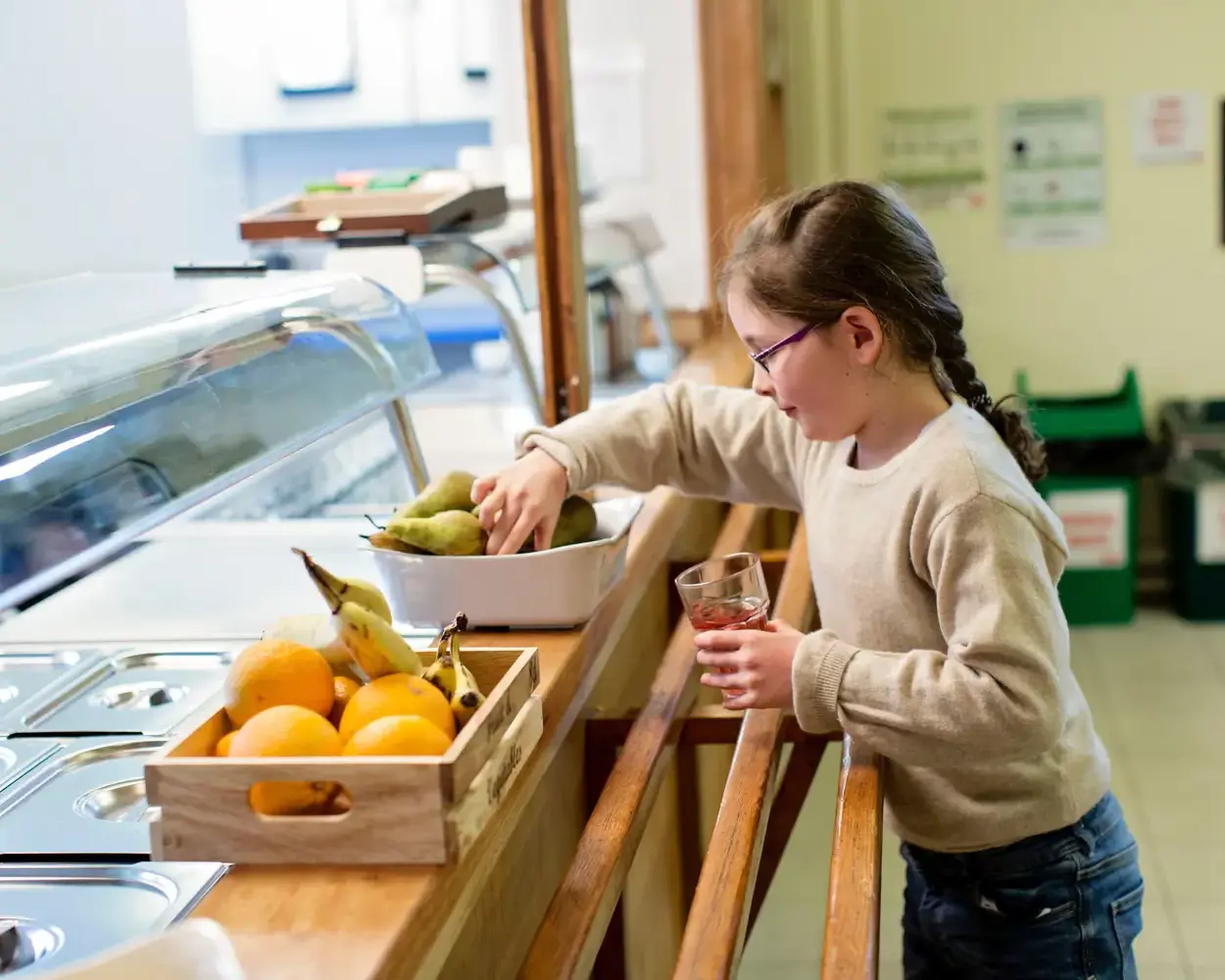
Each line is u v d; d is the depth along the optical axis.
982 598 1.33
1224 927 2.73
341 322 1.60
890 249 1.44
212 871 1.04
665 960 2.08
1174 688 3.88
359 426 2.23
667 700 1.50
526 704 1.13
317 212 2.11
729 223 1.81
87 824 1.15
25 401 1.14
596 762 1.65
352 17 3.04
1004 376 4.61
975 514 1.35
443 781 0.94
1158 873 2.94
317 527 2.09
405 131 3.40
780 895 2.92
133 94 2.62
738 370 2.86
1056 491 4.33
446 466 2.21
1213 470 4.27
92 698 1.46
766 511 3.11
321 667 1.08
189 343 1.37
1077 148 4.43
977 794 1.49
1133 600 4.45
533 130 1.98
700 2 3.38
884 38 4.45
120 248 2.60
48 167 2.45
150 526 1.19
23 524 1.07
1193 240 4.43
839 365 1.44
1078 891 1.52
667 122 3.45
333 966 0.84
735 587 1.43
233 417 1.34
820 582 1.57
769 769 1.33
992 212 4.51
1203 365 4.51
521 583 1.40
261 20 2.90
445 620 1.43
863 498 1.48
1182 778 3.35
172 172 2.77
